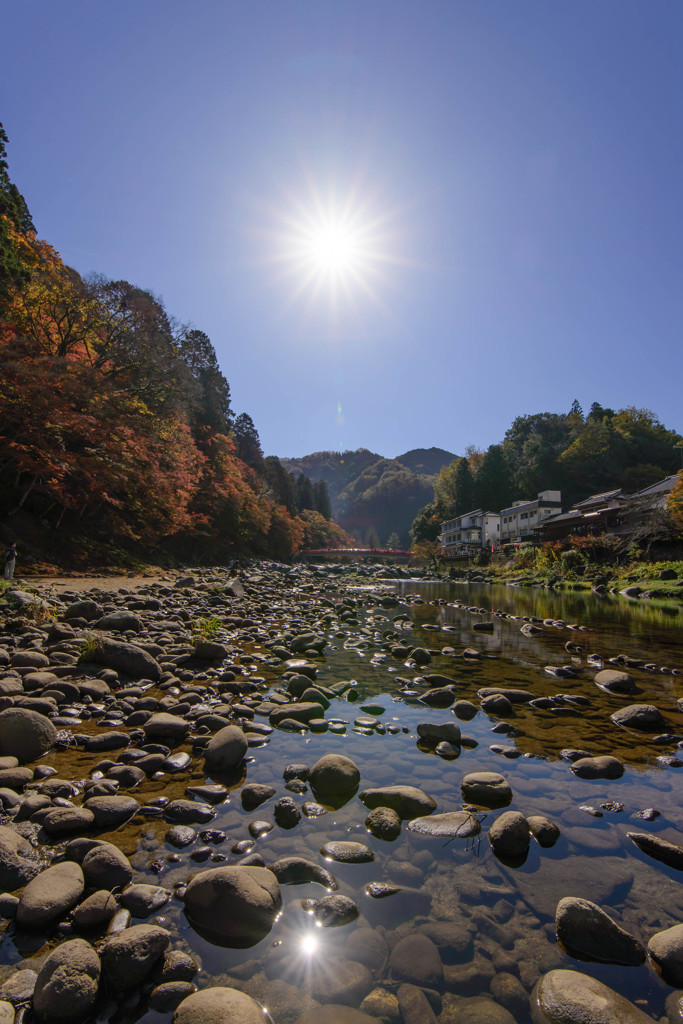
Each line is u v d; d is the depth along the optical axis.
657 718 5.88
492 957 2.47
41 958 2.35
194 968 2.33
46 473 19.78
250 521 49.97
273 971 2.35
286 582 31.17
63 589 13.92
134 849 3.23
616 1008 2.12
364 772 4.52
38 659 6.64
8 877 2.83
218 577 26.75
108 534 25.91
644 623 15.40
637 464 81.75
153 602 12.81
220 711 5.79
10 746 4.37
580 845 3.44
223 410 63.78
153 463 25.59
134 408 25.78
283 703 6.32
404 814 3.80
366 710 6.32
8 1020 2.00
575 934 2.55
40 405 18.80
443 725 5.36
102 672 6.59
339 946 2.51
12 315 22.84
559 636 12.65
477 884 3.02
